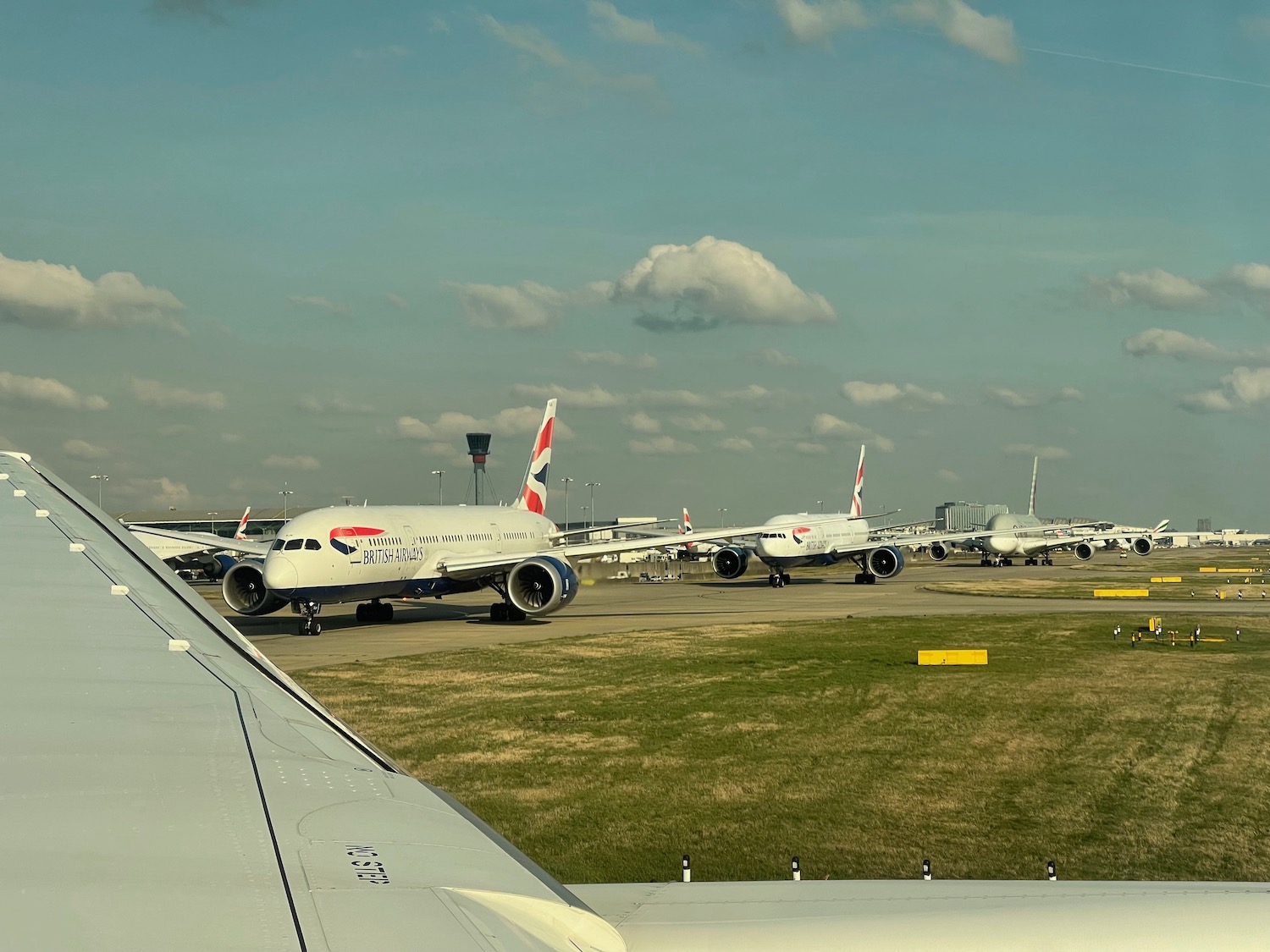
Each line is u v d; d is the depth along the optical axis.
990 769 16.86
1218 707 22.56
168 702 4.90
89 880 2.89
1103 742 18.94
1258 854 12.55
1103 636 36.69
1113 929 3.50
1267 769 16.86
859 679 26.61
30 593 6.82
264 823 3.46
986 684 25.75
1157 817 14.15
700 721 20.86
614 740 18.98
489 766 17.02
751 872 11.81
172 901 2.77
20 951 2.41
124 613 6.57
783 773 16.53
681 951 3.45
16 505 9.78
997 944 3.40
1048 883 4.22
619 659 30.59
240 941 2.53
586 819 13.92
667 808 14.48
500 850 3.58
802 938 3.53
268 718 4.84
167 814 3.48
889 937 3.52
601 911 3.92
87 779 3.79
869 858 12.34
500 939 2.72
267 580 35.88
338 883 2.99
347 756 4.47
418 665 29.25
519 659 30.61
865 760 17.48
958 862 12.20
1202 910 3.70
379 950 2.53
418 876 3.12
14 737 4.25
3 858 3.04
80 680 5.16
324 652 32.69
